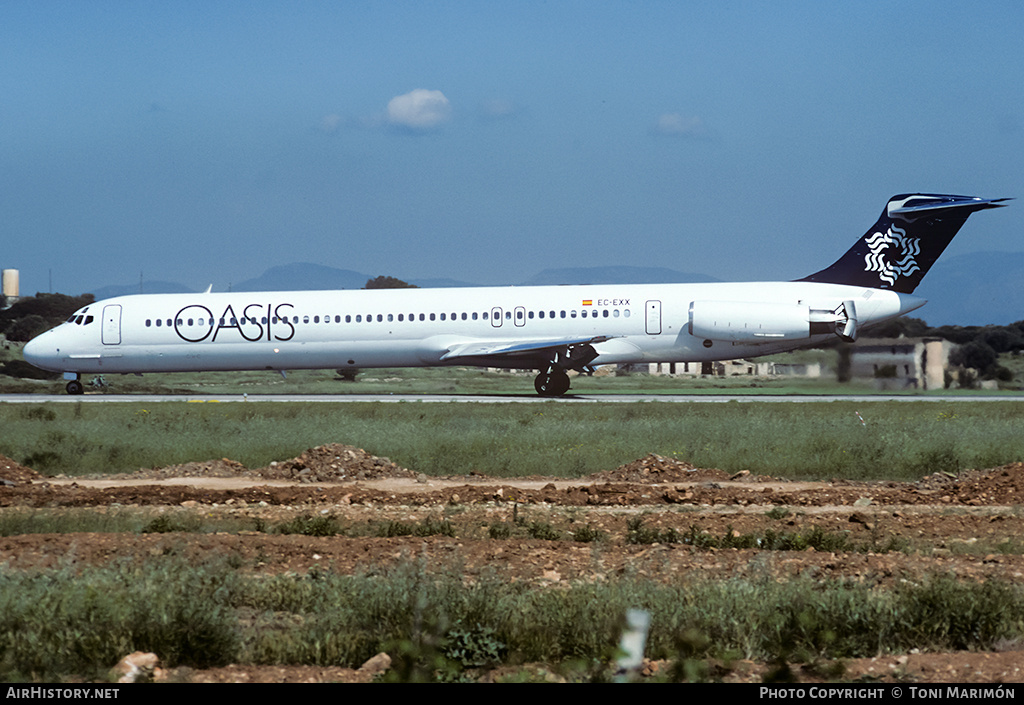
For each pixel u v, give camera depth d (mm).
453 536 47219
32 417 124938
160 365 169500
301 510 57625
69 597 29562
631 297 162750
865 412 127125
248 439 95938
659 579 35750
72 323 170500
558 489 67062
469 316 163250
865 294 163500
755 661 28031
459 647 27422
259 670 27000
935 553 43125
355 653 27875
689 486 67938
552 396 172625
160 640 27734
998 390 193500
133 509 57312
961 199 160000
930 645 29562
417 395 177125
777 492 64000
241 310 166375
